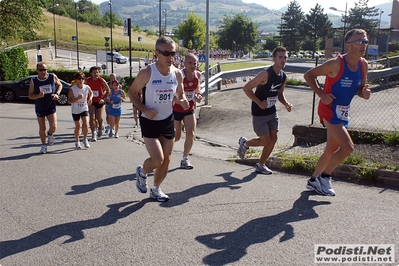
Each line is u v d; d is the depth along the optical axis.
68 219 4.65
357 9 65.75
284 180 6.10
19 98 22.47
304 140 8.14
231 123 12.93
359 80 4.87
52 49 58.34
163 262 3.61
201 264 3.56
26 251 3.87
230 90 19.86
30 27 32.50
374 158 6.36
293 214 4.66
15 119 14.76
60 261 3.67
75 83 8.80
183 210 4.87
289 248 3.83
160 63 4.76
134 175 6.55
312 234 4.12
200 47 83.56
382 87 16.45
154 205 5.07
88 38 85.81
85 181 6.21
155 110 4.78
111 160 7.74
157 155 4.89
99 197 5.42
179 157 7.94
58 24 89.94
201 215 4.70
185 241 4.02
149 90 4.79
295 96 16.22
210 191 5.58
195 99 7.03
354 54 4.70
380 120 10.07
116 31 102.69
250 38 98.56
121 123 14.45
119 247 3.91
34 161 7.68
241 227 4.32
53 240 4.09
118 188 5.82
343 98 4.89
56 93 8.34
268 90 6.12
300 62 35.72
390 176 5.67
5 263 3.65
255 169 6.70
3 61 25.81
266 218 4.56
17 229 4.38
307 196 5.29
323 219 4.50
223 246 3.89
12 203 5.21
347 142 4.95
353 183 5.83
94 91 10.16
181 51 65.00
